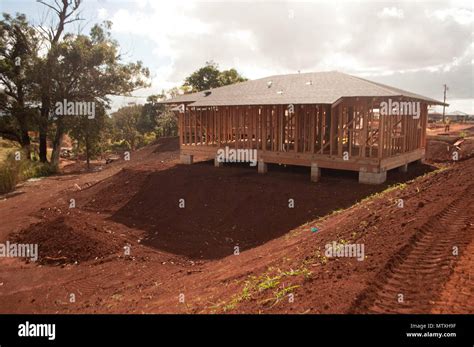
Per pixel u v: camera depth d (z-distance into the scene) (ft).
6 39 95.71
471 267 16.98
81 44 92.38
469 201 27.73
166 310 21.13
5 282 31.91
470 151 73.26
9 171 72.90
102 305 25.70
